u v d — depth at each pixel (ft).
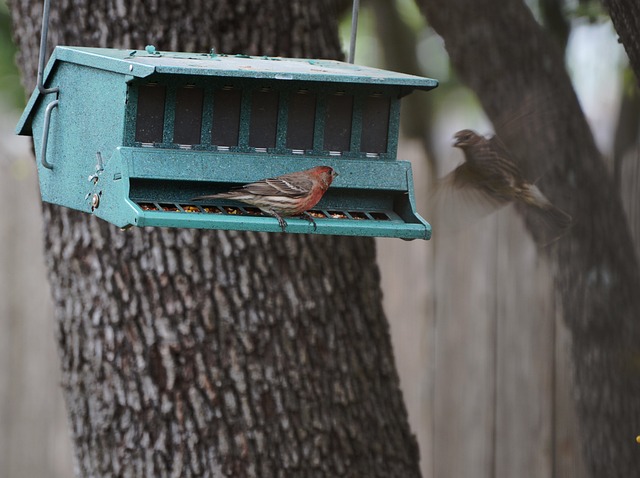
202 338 35.24
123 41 35.99
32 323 54.34
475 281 51.62
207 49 36.40
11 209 53.88
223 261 35.47
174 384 35.17
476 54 42.47
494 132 42.60
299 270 36.32
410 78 30.58
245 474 35.40
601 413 44.14
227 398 35.37
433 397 52.49
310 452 36.11
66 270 35.99
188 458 35.22
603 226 43.21
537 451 50.60
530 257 50.55
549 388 50.37
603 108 56.03
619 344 43.75
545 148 40.70
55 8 36.37
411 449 38.58
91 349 35.65
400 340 52.90
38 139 35.27
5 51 52.65
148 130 30.81
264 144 32.04
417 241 52.54
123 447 35.50
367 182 31.81
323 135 32.45
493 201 33.22
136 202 30.09
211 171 30.66
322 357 36.52
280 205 29.58
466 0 42.47
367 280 37.88
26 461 54.75
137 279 35.24
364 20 62.80
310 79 29.58
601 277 43.45
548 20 47.34
